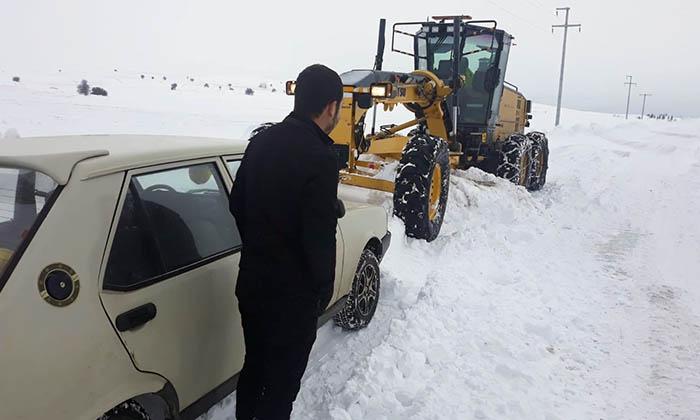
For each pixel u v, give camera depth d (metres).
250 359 2.49
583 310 4.80
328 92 2.35
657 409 3.33
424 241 6.14
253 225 2.35
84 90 39.72
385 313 4.48
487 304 4.67
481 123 9.13
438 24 8.84
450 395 3.31
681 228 8.12
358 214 4.00
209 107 36.56
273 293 2.36
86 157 2.11
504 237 6.72
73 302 1.88
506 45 9.12
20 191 2.04
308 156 2.25
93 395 1.93
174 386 2.32
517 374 3.60
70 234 1.93
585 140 25.52
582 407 3.31
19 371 1.71
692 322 4.62
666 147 21.30
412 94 7.10
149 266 2.25
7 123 15.35
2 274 1.78
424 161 5.95
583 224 8.16
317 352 3.83
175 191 2.57
